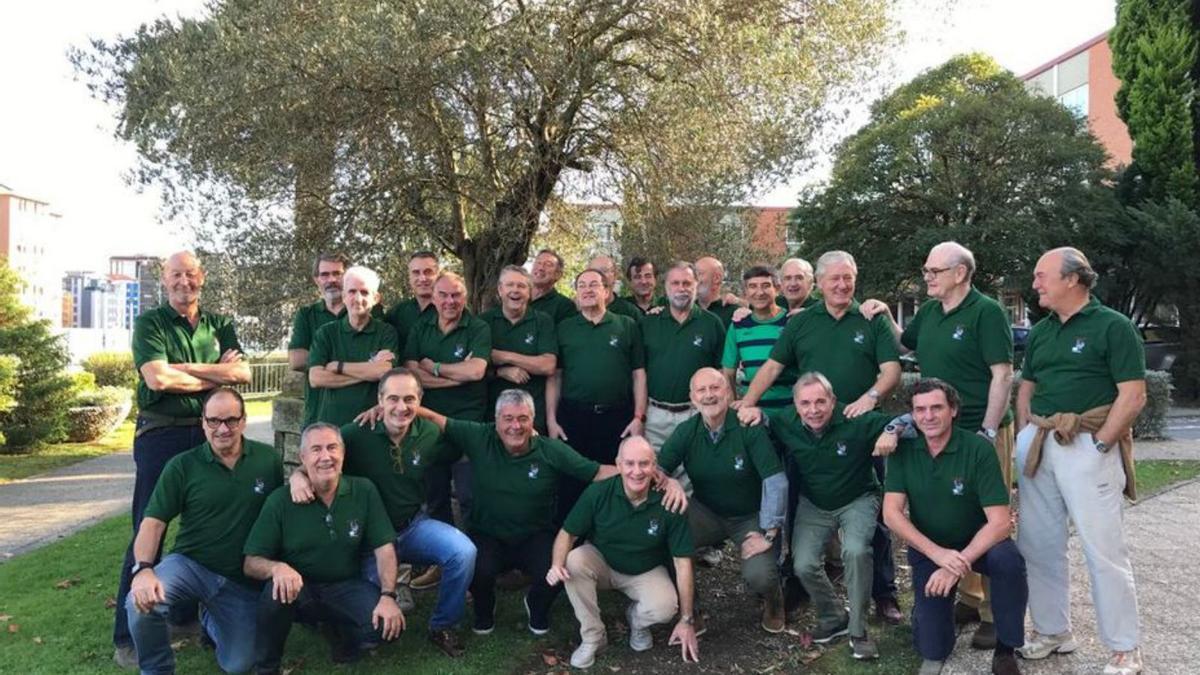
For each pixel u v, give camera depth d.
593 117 7.84
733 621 4.47
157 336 4.29
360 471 4.22
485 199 7.56
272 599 3.71
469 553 4.09
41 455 12.34
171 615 3.90
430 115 6.88
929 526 3.74
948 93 22.55
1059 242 18.55
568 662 4.01
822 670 3.84
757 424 4.31
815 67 7.62
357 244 7.48
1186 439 11.31
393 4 6.09
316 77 6.31
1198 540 5.73
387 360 4.52
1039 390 3.75
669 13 6.63
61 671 4.06
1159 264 17.36
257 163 6.81
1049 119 20.12
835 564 4.95
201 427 4.38
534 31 6.48
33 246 59.44
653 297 6.19
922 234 20.08
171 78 6.89
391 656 4.09
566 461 4.33
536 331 5.12
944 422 3.64
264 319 7.74
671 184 7.56
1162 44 17.98
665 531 4.04
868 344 4.42
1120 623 3.52
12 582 5.74
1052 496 3.72
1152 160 18.19
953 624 3.66
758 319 5.09
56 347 13.02
